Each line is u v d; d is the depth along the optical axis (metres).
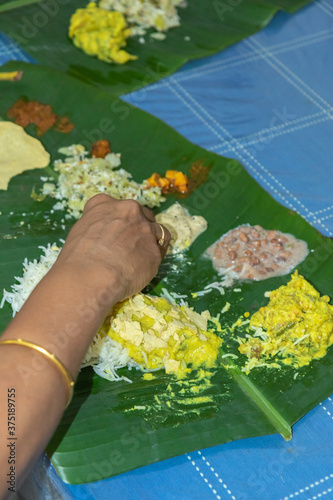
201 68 2.73
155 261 1.69
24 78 2.48
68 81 2.46
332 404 1.67
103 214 1.64
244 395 1.67
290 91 2.67
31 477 1.48
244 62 2.78
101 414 1.58
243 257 1.97
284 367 1.73
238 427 1.58
